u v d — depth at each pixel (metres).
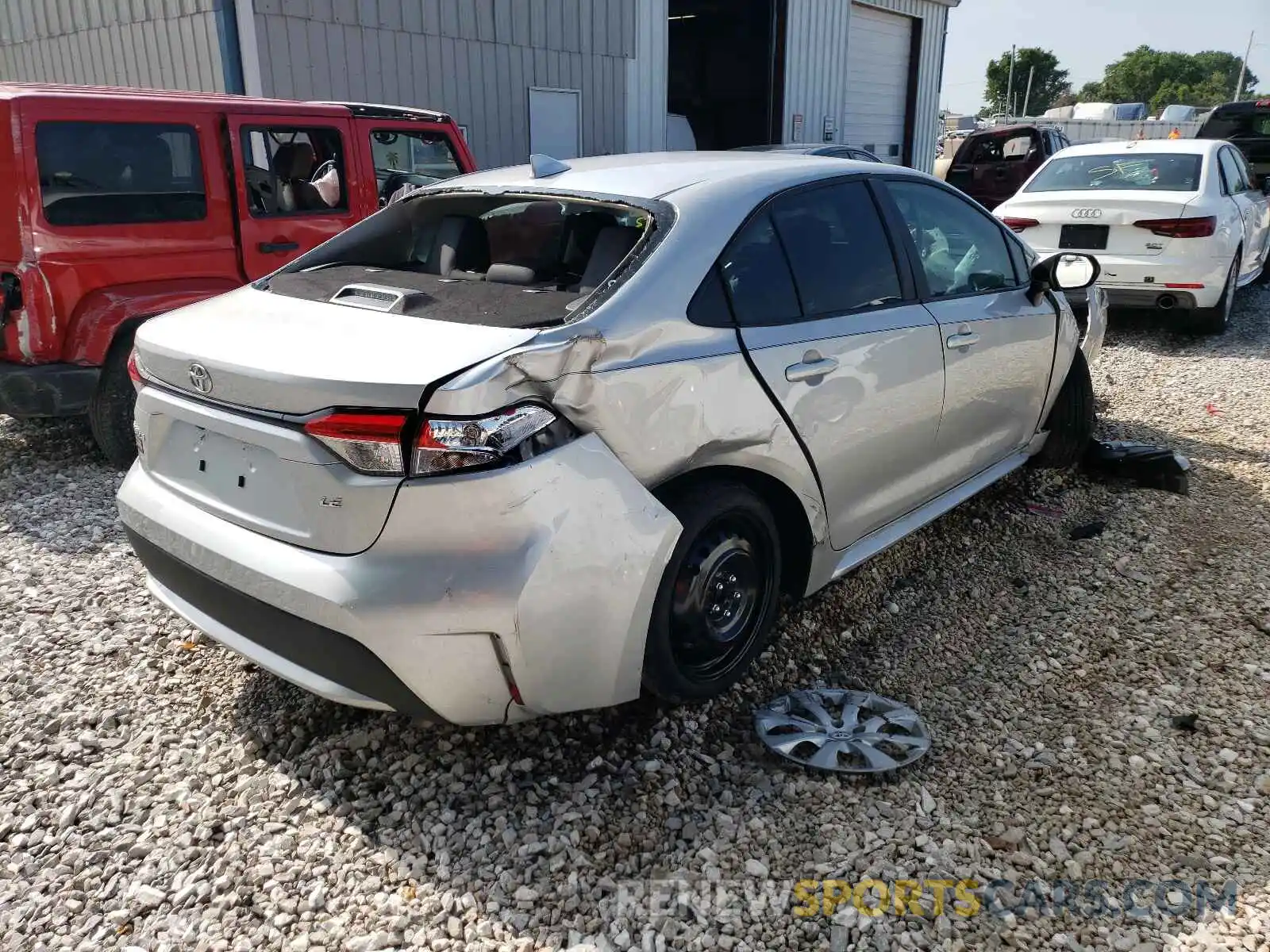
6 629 3.45
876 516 3.45
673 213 2.85
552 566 2.29
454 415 2.16
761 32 16.88
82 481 5.00
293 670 2.46
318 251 3.36
